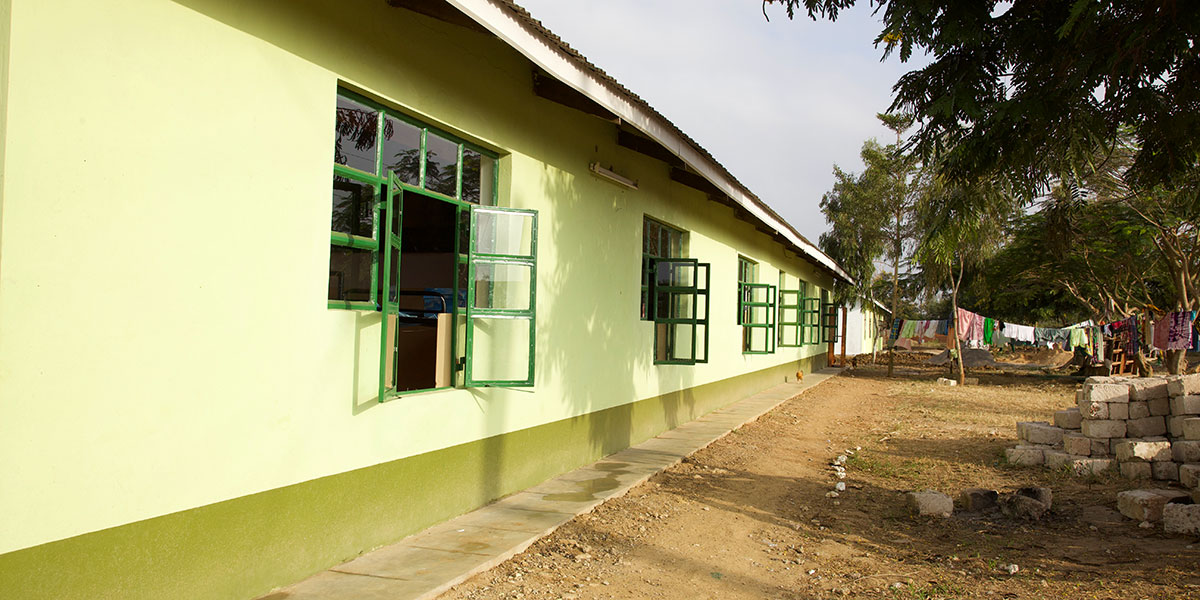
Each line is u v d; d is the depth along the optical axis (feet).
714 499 26.58
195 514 13.12
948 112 20.68
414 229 28.78
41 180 10.65
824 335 102.01
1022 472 31.24
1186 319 62.13
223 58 13.43
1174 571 17.84
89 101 11.25
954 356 93.56
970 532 22.82
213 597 13.55
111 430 11.66
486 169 22.84
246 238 14.01
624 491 25.76
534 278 21.38
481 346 22.21
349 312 16.80
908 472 31.83
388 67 17.60
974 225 23.02
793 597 17.39
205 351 13.23
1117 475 29.71
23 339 10.47
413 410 19.11
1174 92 19.94
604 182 30.25
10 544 10.35
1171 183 22.88
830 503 26.71
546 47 19.40
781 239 61.05
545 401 26.27
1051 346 96.48
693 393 45.03
